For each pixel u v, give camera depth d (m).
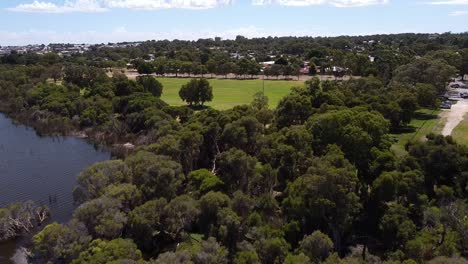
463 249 58.88
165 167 74.62
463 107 146.75
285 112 107.62
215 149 95.94
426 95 133.12
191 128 98.06
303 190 65.12
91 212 63.00
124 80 172.50
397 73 166.62
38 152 119.94
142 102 140.88
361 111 99.12
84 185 74.19
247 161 75.62
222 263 54.19
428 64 159.25
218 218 63.00
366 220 69.62
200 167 94.62
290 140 83.81
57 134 139.25
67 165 108.06
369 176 77.75
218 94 194.75
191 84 165.38
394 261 53.62
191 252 53.41
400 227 61.25
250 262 53.84
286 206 67.31
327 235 61.19
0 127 150.00
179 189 77.62
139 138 123.06
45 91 170.88
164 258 51.44
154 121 121.94
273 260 56.66
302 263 50.75
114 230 61.31
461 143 102.25
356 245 65.06
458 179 73.81
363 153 79.19
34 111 157.50
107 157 114.69
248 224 63.12
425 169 75.94
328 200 62.47
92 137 133.38
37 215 77.69
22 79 196.88
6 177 99.12
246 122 94.62
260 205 69.44
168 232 67.81
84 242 58.66
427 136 86.12
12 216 74.00
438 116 134.75
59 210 81.31
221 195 66.31
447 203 67.00
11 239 71.31
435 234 61.09
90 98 159.62
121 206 66.69
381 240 65.56
